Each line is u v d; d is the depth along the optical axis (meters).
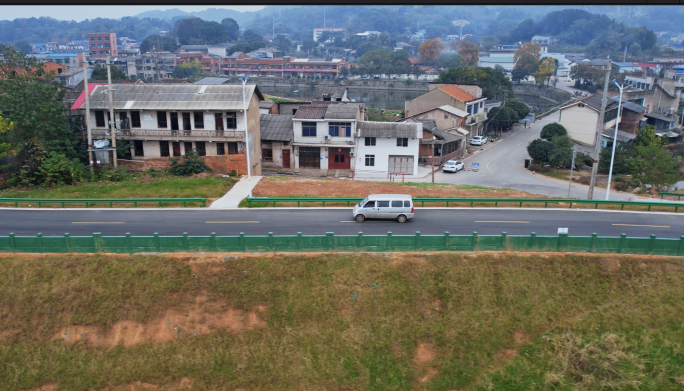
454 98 71.62
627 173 55.06
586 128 69.00
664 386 19.59
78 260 23.84
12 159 41.16
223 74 174.12
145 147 45.56
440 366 20.55
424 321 21.88
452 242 24.56
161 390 20.00
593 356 20.42
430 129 59.75
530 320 21.94
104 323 21.67
